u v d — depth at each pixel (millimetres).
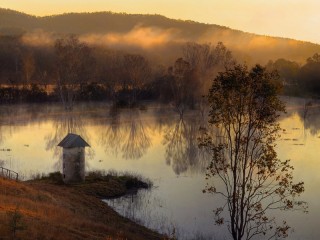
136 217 48312
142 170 71688
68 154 58875
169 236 41969
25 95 174125
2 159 77250
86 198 52125
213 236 43281
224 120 34562
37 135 105438
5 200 37844
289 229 45406
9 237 26891
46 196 45594
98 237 33562
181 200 55094
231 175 65938
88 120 134125
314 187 61188
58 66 169500
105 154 85688
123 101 171500
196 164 76500
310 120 137750
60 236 30281
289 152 86375
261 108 33719
